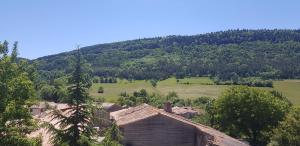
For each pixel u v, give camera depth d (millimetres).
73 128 22750
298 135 63438
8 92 23469
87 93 23000
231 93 82938
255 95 81750
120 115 61188
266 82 179000
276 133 65750
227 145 49281
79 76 22812
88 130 23078
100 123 24062
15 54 24750
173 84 190375
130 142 49312
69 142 22562
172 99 155000
